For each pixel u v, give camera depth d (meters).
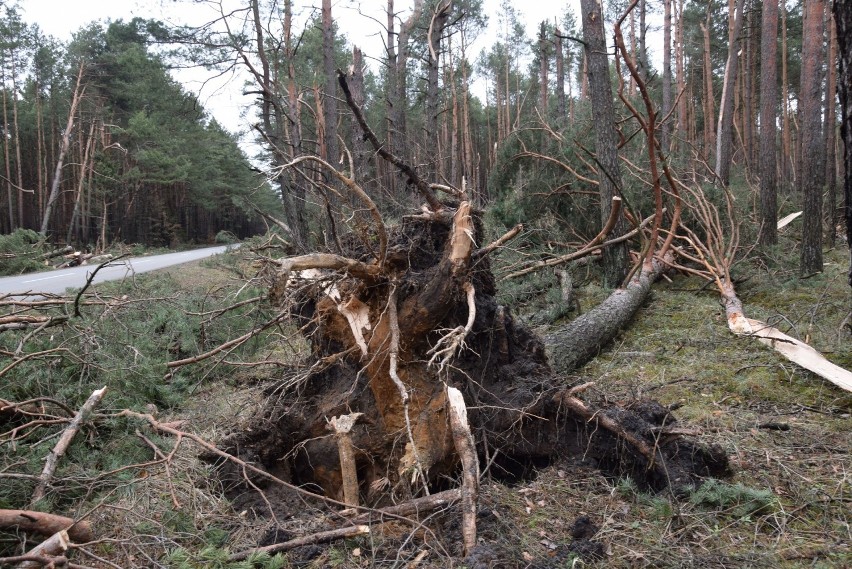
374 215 3.60
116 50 27.67
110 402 4.66
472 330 3.99
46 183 28.14
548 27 22.89
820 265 8.75
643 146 9.91
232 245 14.77
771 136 10.45
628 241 8.37
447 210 4.25
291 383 3.97
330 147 11.23
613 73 23.61
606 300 7.08
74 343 5.39
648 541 2.96
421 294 3.81
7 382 4.55
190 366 6.23
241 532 3.26
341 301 3.96
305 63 17.05
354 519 3.19
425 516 3.17
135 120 26.06
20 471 3.58
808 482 3.51
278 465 3.98
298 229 9.15
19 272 14.75
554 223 9.37
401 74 15.87
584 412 3.73
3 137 28.47
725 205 9.54
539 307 8.00
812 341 6.04
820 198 8.72
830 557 2.78
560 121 10.98
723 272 7.78
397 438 3.69
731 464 3.76
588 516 3.26
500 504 3.32
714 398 5.05
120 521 3.29
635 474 3.62
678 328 6.95
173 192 34.62
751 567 2.70
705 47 19.98
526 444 3.90
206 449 3.81
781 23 20.44
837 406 4.74
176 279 11.18
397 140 13.59
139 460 4.05
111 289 7.93
